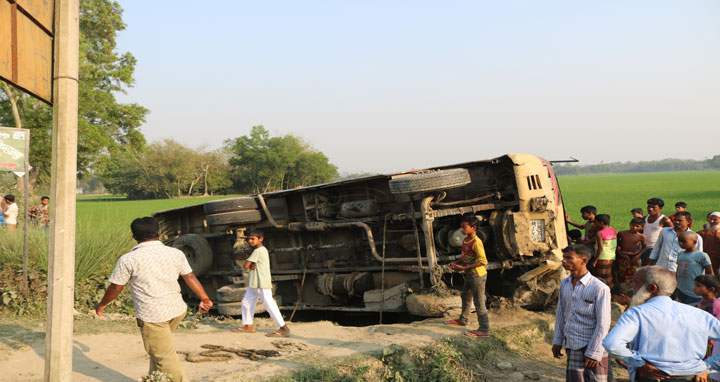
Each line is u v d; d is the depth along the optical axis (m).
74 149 3.90
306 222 9.86
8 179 23.22
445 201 9.44
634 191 60.34
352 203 9.52
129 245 9.94
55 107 3.83
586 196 51.50
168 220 12.27
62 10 3.86
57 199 3.82
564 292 4.80
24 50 3.53
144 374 5.38
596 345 4.40
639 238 9.20
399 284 9.06
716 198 39.97
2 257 8.49
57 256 3.83
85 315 8.23
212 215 9.83
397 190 8.15
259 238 7.38
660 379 3.59
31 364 5.48
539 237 8.44
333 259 10.23
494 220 8.70
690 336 3.60
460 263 7.16
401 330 7.38
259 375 5.33
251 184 111.75
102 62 39.59
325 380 5.40
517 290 8.71
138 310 4.57
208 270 11.23
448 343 6.61
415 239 8.95
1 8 3.29
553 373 6.36
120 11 40.12
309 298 10.35
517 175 8.47
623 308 9.03
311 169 109.88
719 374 4.21
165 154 101.00
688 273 6.63
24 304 7.93
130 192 103.00
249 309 7.54
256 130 109.94
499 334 7.21
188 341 6.82
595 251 9.41
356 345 6.57
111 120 39.62
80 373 5.35
